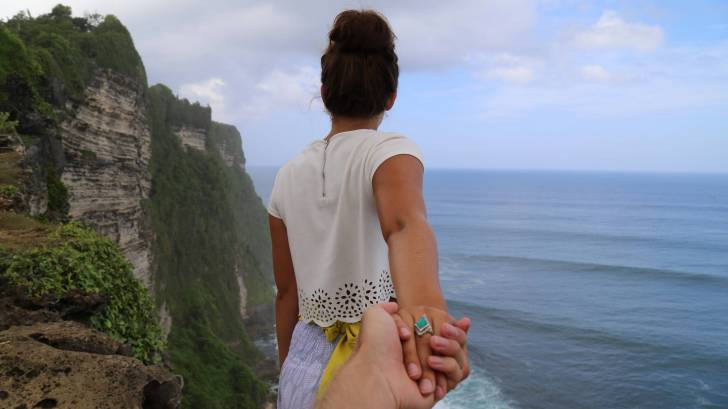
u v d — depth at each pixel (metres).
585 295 72.69
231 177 100.00
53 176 22.36
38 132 22.27
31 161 16.92
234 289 67.19
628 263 94.56
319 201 1.81
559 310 65.06
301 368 1.85
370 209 1.71
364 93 1.84
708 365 47.00
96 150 32.78
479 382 44.03
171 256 56.34
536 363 47.94
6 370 3.61
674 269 88.25
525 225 153.38
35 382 3.55
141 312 8.02
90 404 3.47
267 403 47.31
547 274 87.38
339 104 1.88
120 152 36.31
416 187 1.53
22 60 22.42
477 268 93.25
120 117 36.19
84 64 31.61
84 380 3.65
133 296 8.00
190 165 67.00
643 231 138.62
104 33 37.75
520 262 97.88
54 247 7.19
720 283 78.44
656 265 92.38
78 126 30.30
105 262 7.85
